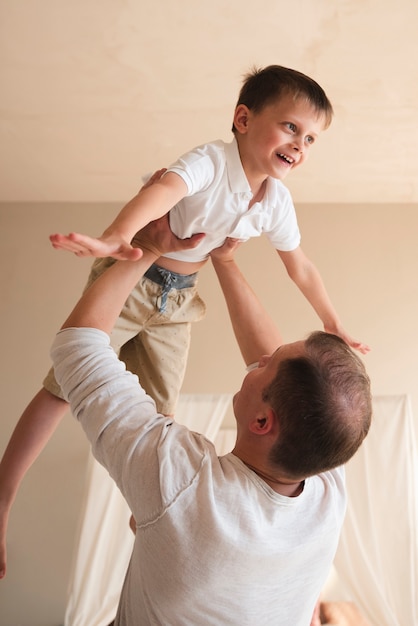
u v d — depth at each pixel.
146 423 1.06
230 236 1.45
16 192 4.70
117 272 1.24
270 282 4.63
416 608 3.63
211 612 1.03
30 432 1.40
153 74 3.11
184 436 1.08
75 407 1.09
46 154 4.05
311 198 4.70
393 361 4.49
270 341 1.40
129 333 1.52
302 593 1.11
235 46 2.86
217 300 4.61
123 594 1.14
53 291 4.74
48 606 4.23
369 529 3.75
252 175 1.44
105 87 3.23
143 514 1.01
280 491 1.10
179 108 3.42
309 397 1.04
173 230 1.39
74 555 3.83
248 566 1.01
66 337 1.11
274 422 1.07
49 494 4.40
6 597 4.25
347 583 3.72
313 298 1.78
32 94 3.33
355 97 3.29
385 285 4.62
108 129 3.68
